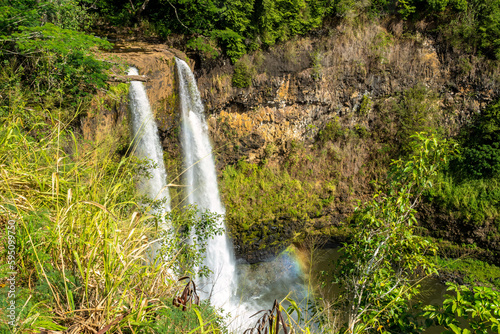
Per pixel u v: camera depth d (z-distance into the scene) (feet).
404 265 19.93
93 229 11.49
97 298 9.98
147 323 9.50
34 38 32.53
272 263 63.26
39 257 10.81
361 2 67.46
